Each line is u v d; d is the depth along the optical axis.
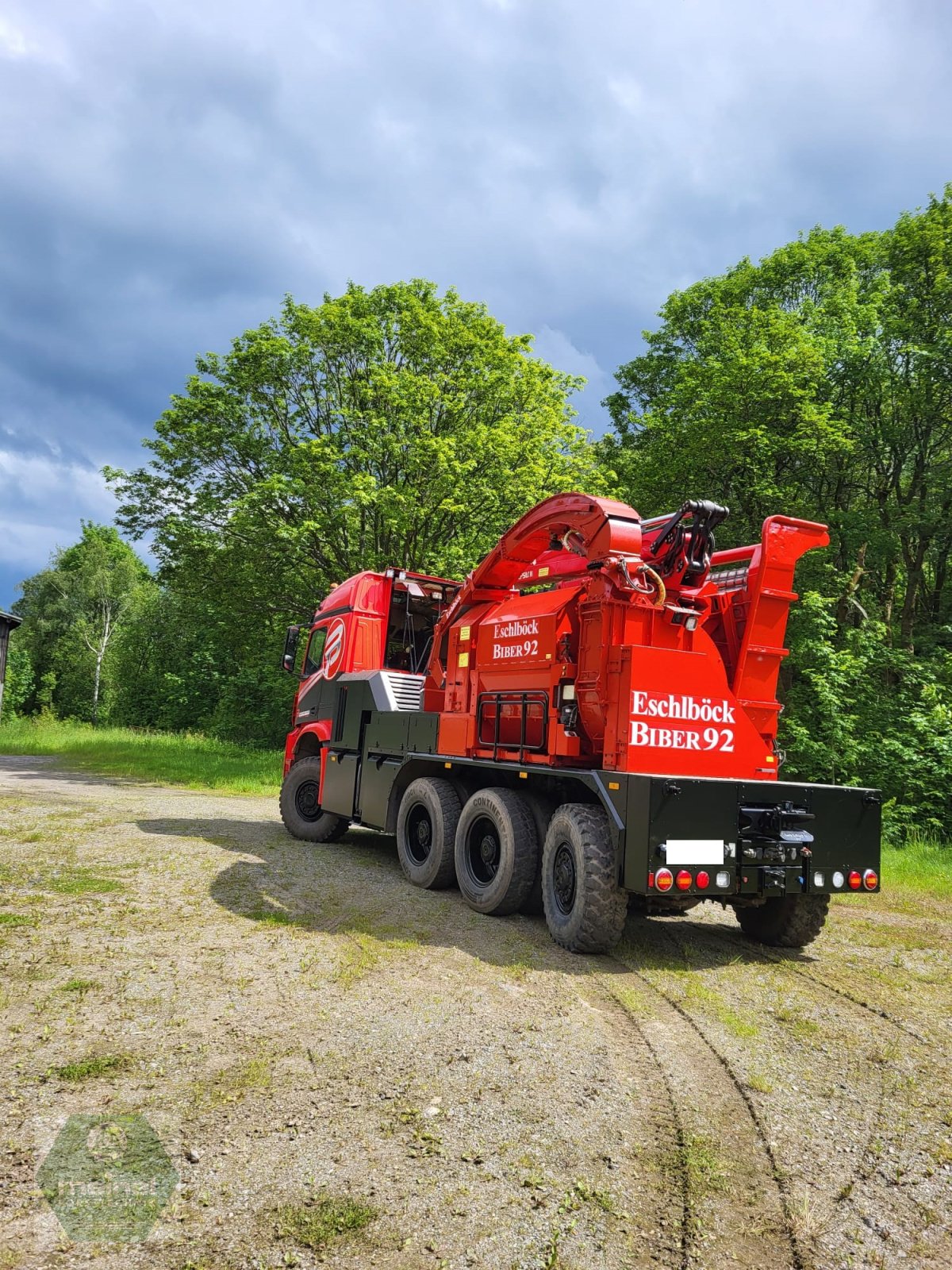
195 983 4.46
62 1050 3.54
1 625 28.38
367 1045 3.80
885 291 20.97
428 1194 2.63
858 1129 3.29
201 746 25.73
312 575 19.56
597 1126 3.16
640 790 5.20
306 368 19.11
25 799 12.25
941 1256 2.48
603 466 21.28
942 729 14.35
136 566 65.69
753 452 18.78
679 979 5.14
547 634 6.48
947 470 20.61
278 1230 2.39
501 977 4.94
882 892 8.66
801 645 15.45
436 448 16.84
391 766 8.31
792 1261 2.42
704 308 23.56
